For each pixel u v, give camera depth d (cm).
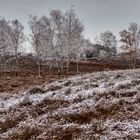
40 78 5950
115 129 1395
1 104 2588
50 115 1809
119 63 12038
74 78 3247
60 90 2681
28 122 1739
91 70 8912
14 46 8025
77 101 2109
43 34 8231
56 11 8106
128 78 2656
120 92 2103
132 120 1471
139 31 9469
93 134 1338
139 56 11919
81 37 8512
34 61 10762
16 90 3678
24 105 2308
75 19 8006
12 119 1845
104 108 1758
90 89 2488
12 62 10125
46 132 1447
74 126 1482
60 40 8062
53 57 8788
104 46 14662
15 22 8125
